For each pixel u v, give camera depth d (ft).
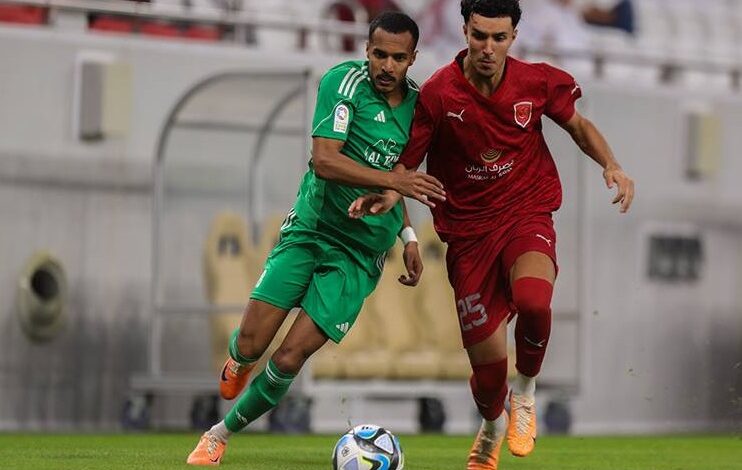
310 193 81.46
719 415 190.08
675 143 188.44
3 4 162.40
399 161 80.28
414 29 77.61
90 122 153.38
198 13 158.92
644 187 185.68
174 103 158.30
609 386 182.09
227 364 83.71
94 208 153.99
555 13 209.97
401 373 157.38
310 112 145.38
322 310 80.94
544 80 79.41
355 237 81.41
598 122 182.39
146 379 150.20
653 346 185.98
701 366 189.78
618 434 169.17
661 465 104.99
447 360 160.66
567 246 178.70
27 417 149.79
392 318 158.20
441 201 79.77
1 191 149.28
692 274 189.67
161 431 149.28
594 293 181.27
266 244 155.84
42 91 151.64
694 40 234.38
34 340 150.20
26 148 150.82
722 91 193.98
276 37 185.88
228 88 162.61
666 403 186.50
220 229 156.66
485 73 76.38
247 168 165.17
